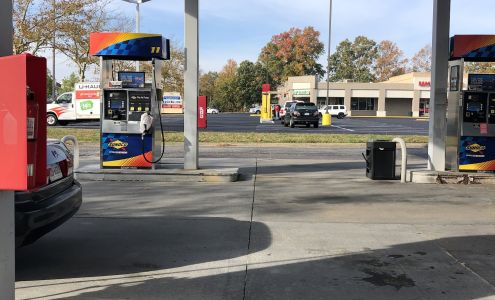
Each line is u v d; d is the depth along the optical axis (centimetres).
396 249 589
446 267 527
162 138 1110
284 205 834
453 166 1113
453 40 1059
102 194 922
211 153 1662
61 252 575
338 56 11331
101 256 561
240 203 847
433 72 1104
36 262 541
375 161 1101
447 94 1111
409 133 2739
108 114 1095
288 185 1030
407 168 1236
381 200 882
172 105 6378
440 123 1107
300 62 9831
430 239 632
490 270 519
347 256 562
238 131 2677
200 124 1125
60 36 2312
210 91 10562
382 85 7544
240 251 580
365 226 696
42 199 485
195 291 459
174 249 587
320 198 896
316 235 648
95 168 1108
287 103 3800
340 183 1059
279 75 10019
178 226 692
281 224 704
